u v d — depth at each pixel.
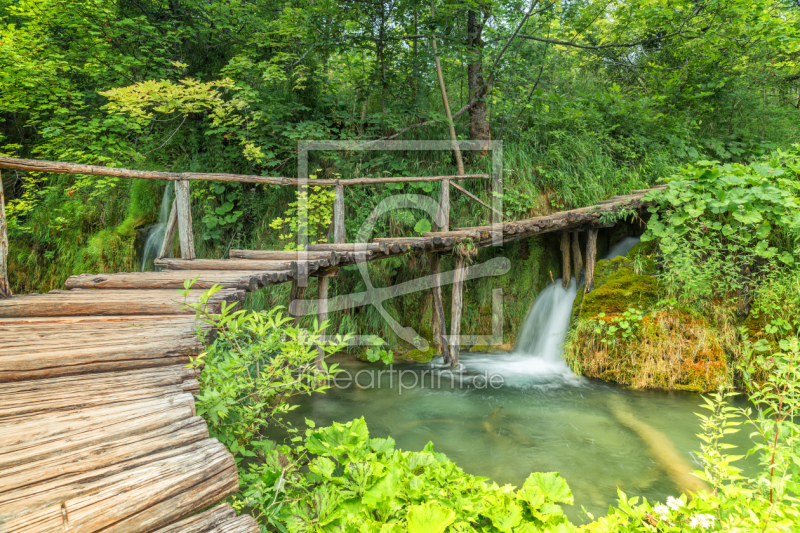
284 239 7.16
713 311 5.67
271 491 2.21
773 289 5.19
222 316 2.53
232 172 7.39
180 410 1.72
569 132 8.21
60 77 7.06
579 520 3.02
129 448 1.42
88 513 1.09
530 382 5.95
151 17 7.30
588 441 4.25
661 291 5.91
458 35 7.29
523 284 7.74
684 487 3.39
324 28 6.80
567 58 9.24
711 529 1.79
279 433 4.32
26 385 1.94
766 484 2.00
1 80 5.96
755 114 8.81
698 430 4.33
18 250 7.82
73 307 3.10
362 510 2.13
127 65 6.57
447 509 1.94
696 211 5.50
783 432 2.11
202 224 7.34
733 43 7.86
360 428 2.79
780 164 5.75
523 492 2.22
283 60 7.06
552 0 7.06
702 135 8.83
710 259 5.47
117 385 2.00
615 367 5.79
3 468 1.26
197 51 7.54
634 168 8.05
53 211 7.77
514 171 7.71
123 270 7.29
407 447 4.20
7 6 6.71
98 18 6.53
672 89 8.62
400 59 7.52
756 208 5.24
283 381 2.75
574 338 6.21
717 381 5.21
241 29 7.43
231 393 2.29
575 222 6.55
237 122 6.82
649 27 7.71
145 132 7.38
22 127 8.45
